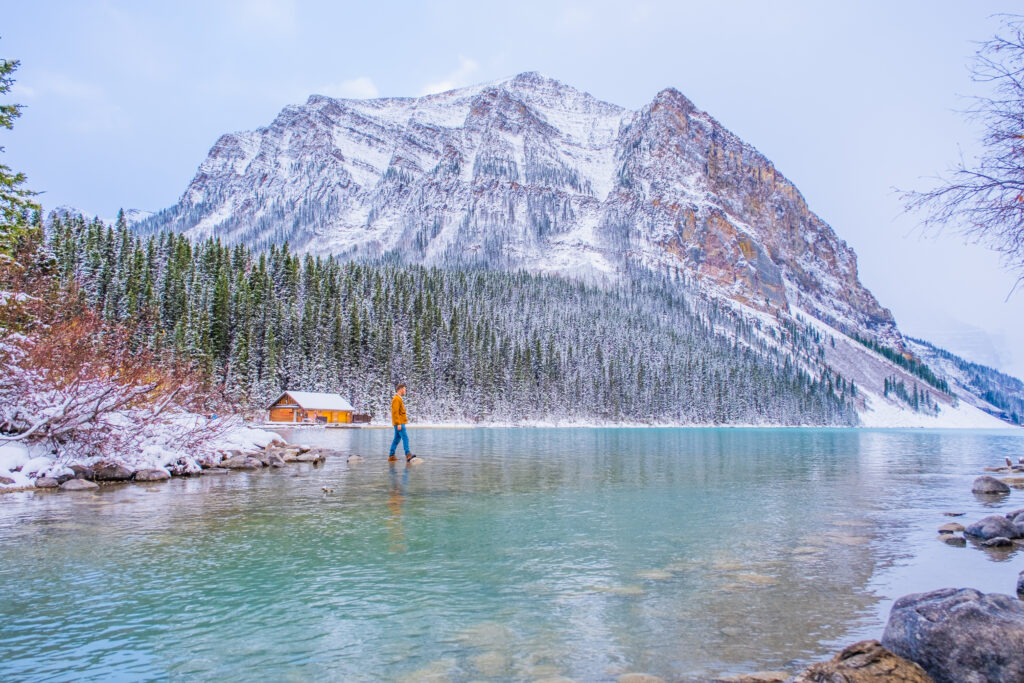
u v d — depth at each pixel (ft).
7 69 54.70
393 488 46.16
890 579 22.85
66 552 25.14
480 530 30.63
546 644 16.19
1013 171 22.70
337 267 455.63
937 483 58.29
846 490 50.80
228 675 13.94
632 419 451.12
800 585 21.86
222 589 20.44
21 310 54.65
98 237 311.47
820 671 13.85
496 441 145.69
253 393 262.67
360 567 23.40
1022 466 78.79
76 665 14.37
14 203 57.67
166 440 59.26
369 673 14.21
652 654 15.62
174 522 31.83
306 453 77.82
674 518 35.06
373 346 342.03
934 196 24.36
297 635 16.51
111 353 58.44
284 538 28.14
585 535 29.86
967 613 15.80
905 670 14.30
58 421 50.67
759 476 62.23
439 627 17.29
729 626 17.74
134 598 19.40
